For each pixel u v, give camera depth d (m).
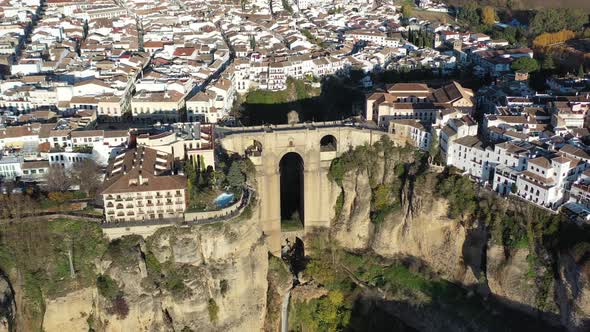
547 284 195.62
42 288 191.00
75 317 195.25
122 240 198.88
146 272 195.75
